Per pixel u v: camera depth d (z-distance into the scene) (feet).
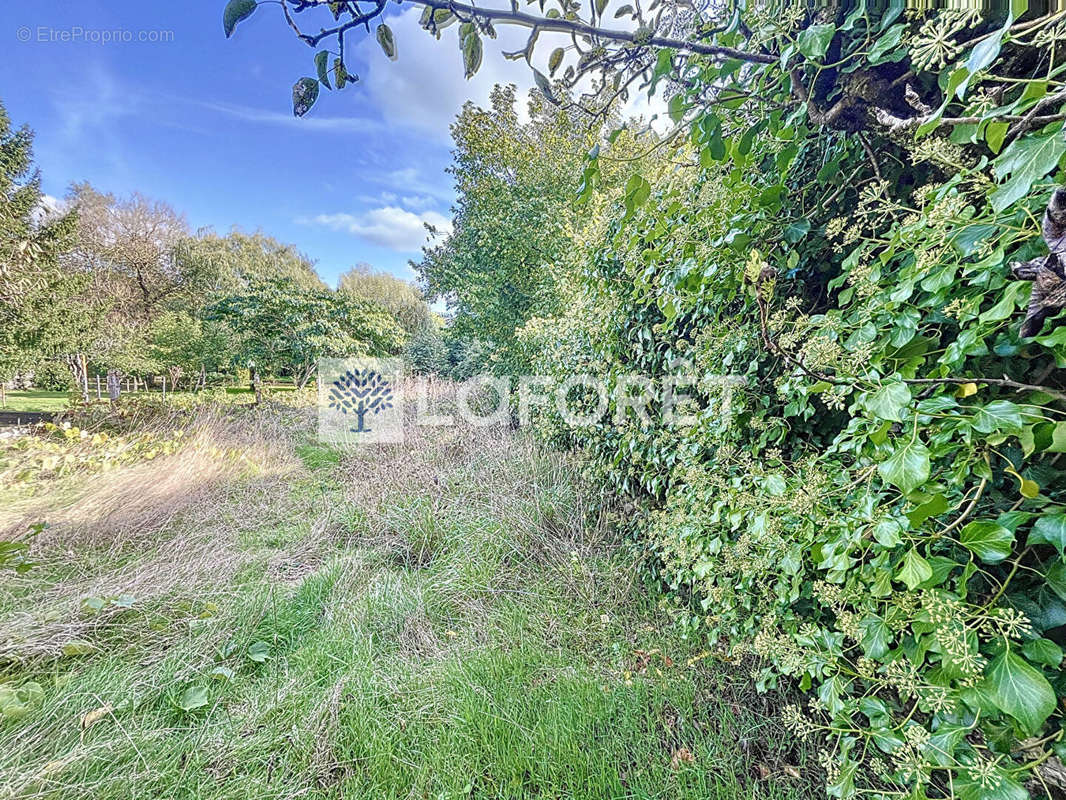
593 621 6.27
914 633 2.23
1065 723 1.96
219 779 4.17
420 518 9.63
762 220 3.85
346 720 4.75
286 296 26.76
